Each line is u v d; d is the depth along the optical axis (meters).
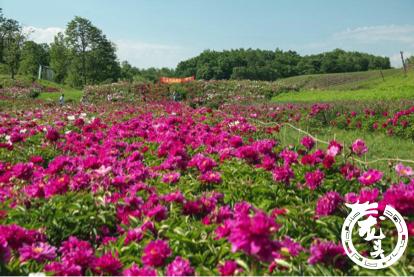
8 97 44.50
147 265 2.99
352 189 4.75
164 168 5.34
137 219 3.79
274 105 24.09
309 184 4.54
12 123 11.43
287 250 2.93
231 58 145.12
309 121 17.80
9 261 3.24
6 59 75.19
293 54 153.00
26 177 4.87
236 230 2.44
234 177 5.04
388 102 19.33
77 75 88.38
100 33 90.94
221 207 3.77
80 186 4.43
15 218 3.97
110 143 7.11
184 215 3.95
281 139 11.83
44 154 7.73
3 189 4.73
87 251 3.20
